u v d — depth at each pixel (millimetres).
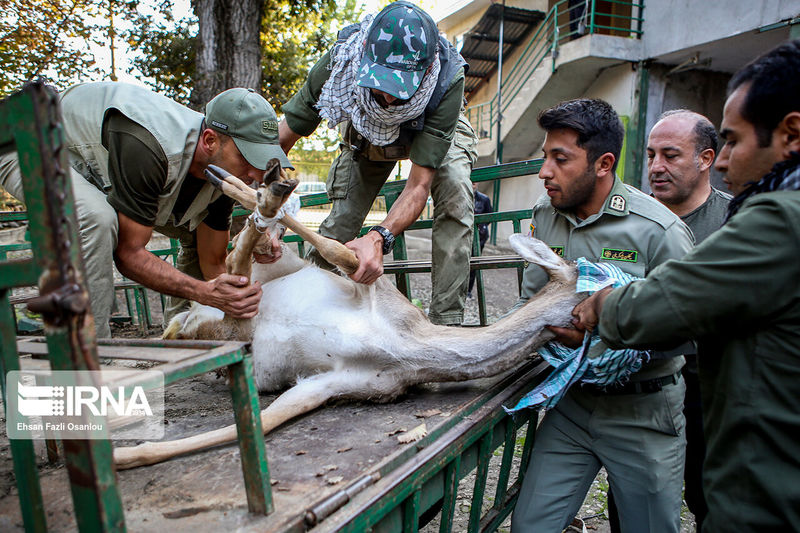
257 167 2268
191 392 2449
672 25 9180
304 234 2051
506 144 12625
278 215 1942
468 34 13156
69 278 873
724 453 1367
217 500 1392
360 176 3307
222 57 8430
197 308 2424
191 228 2814
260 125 2283
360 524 1282
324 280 2379
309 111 3102
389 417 2047
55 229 860
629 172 10117
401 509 1532
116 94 2240
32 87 839
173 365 1046
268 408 1979
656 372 2006
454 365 2211
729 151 1385
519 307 2438
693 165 2553
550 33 11531
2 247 3746
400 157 2959
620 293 1560
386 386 2201
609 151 2010
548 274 2301
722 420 1358
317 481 1498
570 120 1948
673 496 2029
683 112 2625
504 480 2207
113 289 2324
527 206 12688
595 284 2021
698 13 8680
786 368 1234
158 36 11016
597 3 12242
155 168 2137
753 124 1293
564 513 2148
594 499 3406
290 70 12016
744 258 1244
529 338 2240
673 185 2594
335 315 2225
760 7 7707
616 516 2496
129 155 2098
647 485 2018
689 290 1333
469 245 3166
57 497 1436
